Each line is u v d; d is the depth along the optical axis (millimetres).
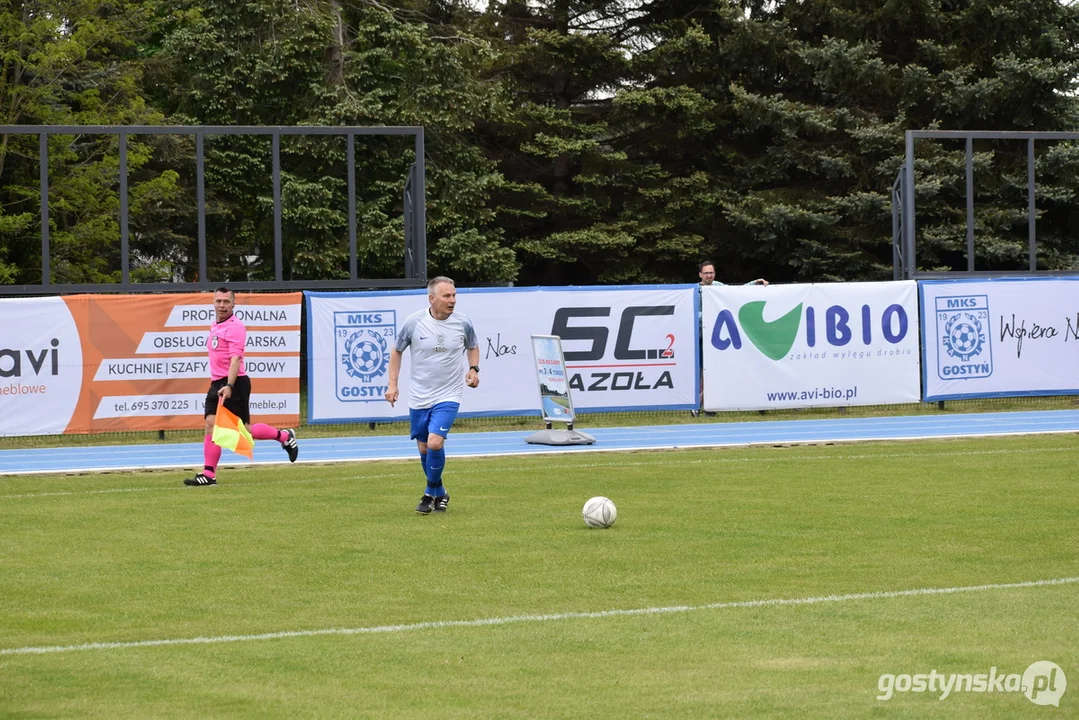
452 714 10852
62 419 35469
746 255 69938
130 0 64562
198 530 20797
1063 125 66625
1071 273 44281
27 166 59531
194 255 64438
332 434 37312
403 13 69188
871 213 66438
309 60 59969
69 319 35469
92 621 14508
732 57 69812
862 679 11734
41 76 59531
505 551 18562
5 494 25922
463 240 60375
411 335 22531
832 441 33438
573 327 38844
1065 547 18406
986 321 41469
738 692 11383
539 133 67625
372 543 19359
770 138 72312
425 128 60844
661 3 73375
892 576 16516
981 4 66938
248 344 36938
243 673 12258
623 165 69812
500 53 66312
